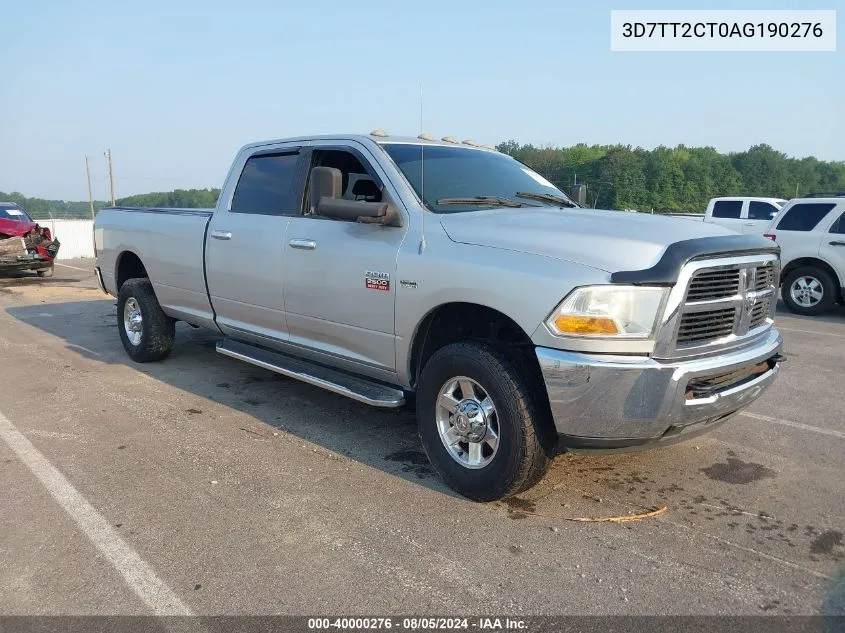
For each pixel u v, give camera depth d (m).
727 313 3.45
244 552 3.16
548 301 3.21
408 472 4.11
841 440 4.70
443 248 3.74
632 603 2.78
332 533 3.34
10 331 8.77
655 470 4.16
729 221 17.25
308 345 4.78
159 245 6.22
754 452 4.46
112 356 7.22
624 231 3.48
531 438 3.39
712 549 3.21
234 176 5.54
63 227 25.91
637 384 3.12
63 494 3.77
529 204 4.47
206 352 7.40
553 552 3.17
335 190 4.13
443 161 4.54
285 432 4.81
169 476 4.03
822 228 10.54
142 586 2.89
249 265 5.11
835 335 8.85
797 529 3.42
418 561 3.09
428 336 4.01
